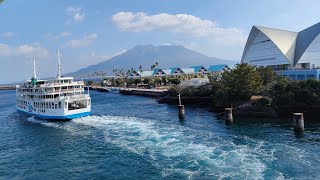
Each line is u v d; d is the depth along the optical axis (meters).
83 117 77.38
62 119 74.44
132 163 40.50
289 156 39.59
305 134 51.94
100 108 104.44
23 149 52.19
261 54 138.12
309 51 120.62
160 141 50.75
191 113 82.44
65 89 80.25
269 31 133.88
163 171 36.72
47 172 39.66
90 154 46.25
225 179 33.06
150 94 142.75
